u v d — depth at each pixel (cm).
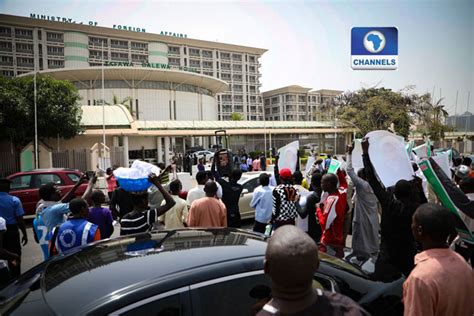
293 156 666
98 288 193
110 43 8981
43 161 2317
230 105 10725
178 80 7294
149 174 373
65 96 2794
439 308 179
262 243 260
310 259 127
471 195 417
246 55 11150
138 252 239
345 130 4162
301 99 11425
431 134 3772
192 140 4838
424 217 198
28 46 8006
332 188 461
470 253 382
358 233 471
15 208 504
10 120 2452
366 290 255
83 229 354
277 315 127
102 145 2436
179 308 188
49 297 192
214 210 474
